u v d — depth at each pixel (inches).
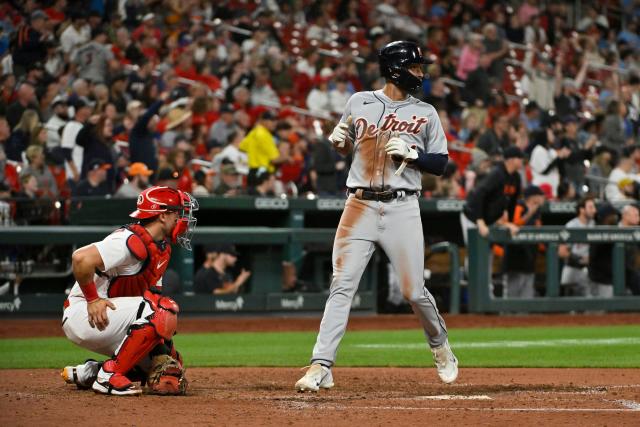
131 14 2962.6
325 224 2518.5
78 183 2224.4
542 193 2352.4
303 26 3447.3
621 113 3297.2
